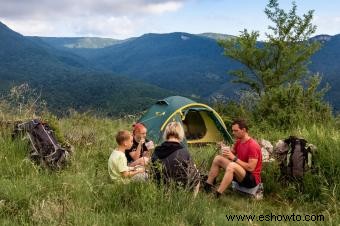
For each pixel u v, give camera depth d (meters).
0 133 8.52
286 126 12.74
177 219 5.53
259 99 15.13
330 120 12.77
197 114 12.95
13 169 7.04
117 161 7.06
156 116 12.43
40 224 5.06
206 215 5.79
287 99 13.68
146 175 6.91
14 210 5.52
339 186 7.02
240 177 7.45
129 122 15.34
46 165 7.54
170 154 6.68
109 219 5.43
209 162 8.93
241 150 7.64
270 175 7.96
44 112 10.41
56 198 5.74
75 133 10.45
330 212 6.51
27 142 7.89
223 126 12.65
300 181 7.51
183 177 6.57
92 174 7.32
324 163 7.58
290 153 7.69
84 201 5.86
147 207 5.75
